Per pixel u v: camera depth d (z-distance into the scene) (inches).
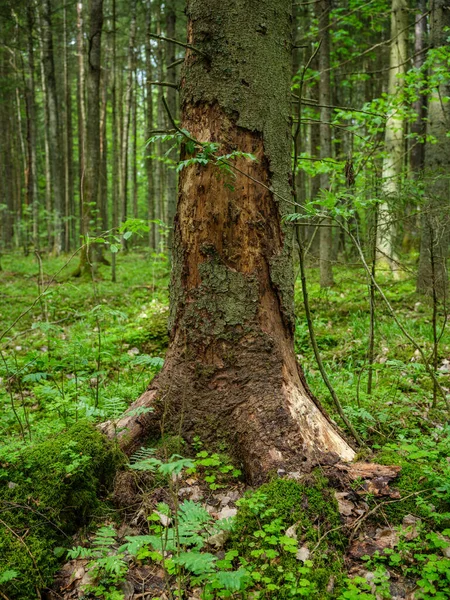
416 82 280.2
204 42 124.6
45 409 173.5
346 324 286.4
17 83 810.8
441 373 200.8
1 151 1036.5
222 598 91.0
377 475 114.2
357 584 92.8
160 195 814.5
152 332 257.3
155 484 119.1
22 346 261.9
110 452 122.1
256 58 124.8
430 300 293.4
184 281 130.3
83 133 702.5
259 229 126.2
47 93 763.4
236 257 125.9
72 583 97.3
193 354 129.0
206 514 89.7
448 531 100.1
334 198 127.3
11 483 111.0
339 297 340.2
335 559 97.3
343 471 114.9
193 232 127.3
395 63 373.7
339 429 135.8
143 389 178.5
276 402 123.3
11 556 97.5
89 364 220.8
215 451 125.3
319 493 108.4
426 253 301.4
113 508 115.0
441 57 265.4
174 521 98.6
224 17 123.6
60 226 804.6
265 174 126.7
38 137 1262.3
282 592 90.2
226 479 120.8
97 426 132.5
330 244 366.6
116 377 206.4
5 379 206.1
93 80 508.7
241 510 107.0
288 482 110.3
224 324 126.6
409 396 181.5
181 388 130.3
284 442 119.0
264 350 126.4
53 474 111.9
